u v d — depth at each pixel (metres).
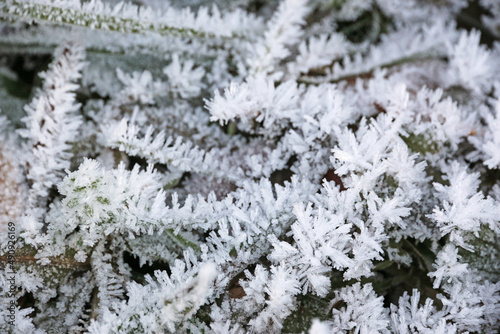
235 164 0.22
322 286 0.20
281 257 0.20
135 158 0.23
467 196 0.21
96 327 0.20
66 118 0.22
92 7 0.22
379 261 0.22
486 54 0.23
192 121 0.23
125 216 0.21
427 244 0.22
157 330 0.20
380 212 0.20
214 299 0.21
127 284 0.21
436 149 0.22
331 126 0.21
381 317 0.20
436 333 0.20
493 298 0.21
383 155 0.21
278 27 0.23
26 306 0.21
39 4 0.21
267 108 0.22
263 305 0.20
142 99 0.23
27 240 0.21
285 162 0.22
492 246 0.21
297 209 0.20
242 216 0.21
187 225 0.21
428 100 0.23
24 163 0.22
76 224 0.21
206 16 0.23
